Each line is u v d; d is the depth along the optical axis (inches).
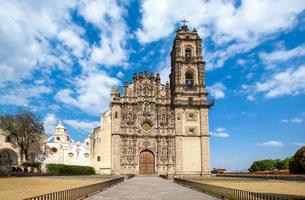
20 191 1515.7
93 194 1550.2
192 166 3823.8
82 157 4596.5
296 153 2689.5
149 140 3939.5
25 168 3321.9
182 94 4010.8
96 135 4104.3
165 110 4033.0
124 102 3998.5
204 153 3850.9
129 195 1514.5
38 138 3895.2
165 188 1978.3
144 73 4106.8
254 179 2822.3
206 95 4020.7
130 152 3875.5
